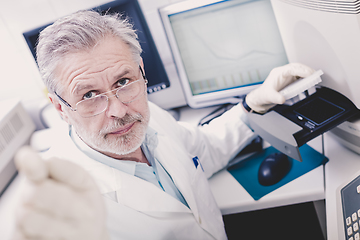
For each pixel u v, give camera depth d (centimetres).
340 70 75
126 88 71
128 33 73
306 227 124
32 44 123
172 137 99
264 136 91
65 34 65
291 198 86
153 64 126
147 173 85
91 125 71
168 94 143
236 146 107
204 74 122
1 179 137
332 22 68
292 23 85
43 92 150
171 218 78
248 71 118
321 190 83
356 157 86
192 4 109
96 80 67
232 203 91
